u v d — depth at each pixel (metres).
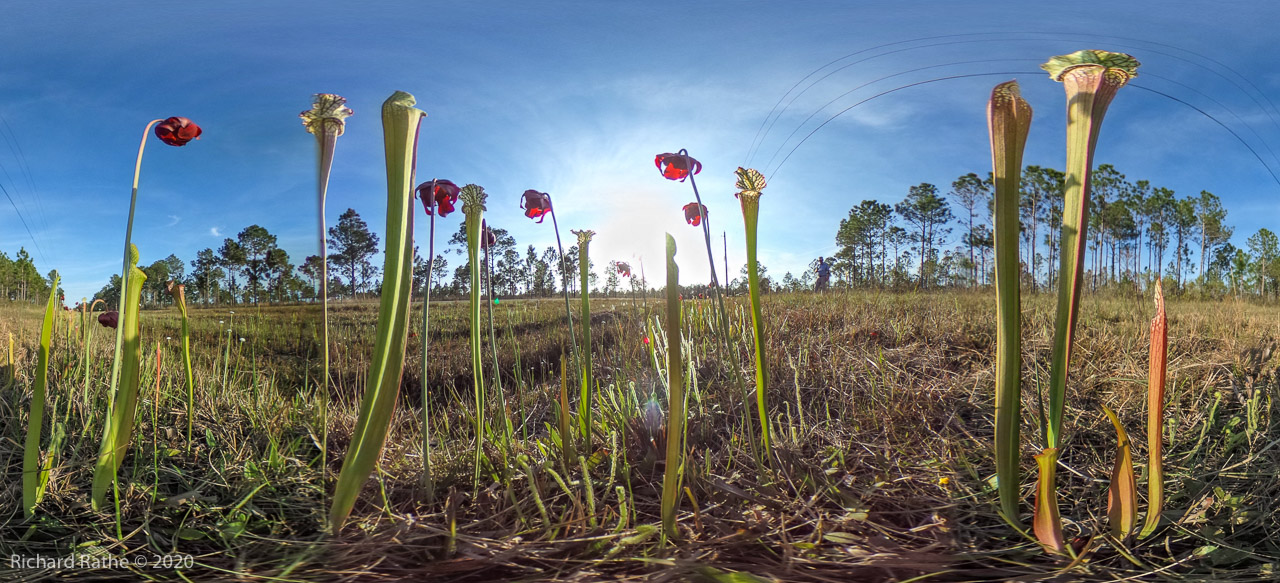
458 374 4.48
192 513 1.60
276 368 2.49
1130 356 3.00
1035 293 9.01
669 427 1.40
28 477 1.51
